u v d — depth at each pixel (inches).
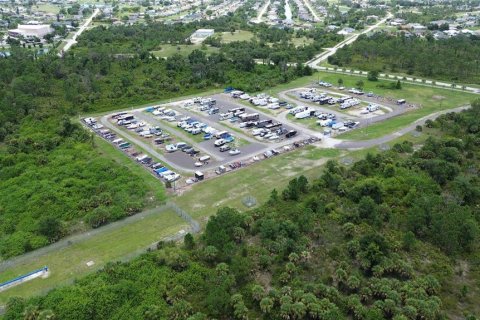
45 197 4837.6
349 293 3506.4
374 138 6574.8
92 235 4335.6
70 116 7593.5
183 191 5132.9
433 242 4109.3
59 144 6358.3
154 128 6988.2
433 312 3198.8
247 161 5885.8
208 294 3452.3
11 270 3843.5
